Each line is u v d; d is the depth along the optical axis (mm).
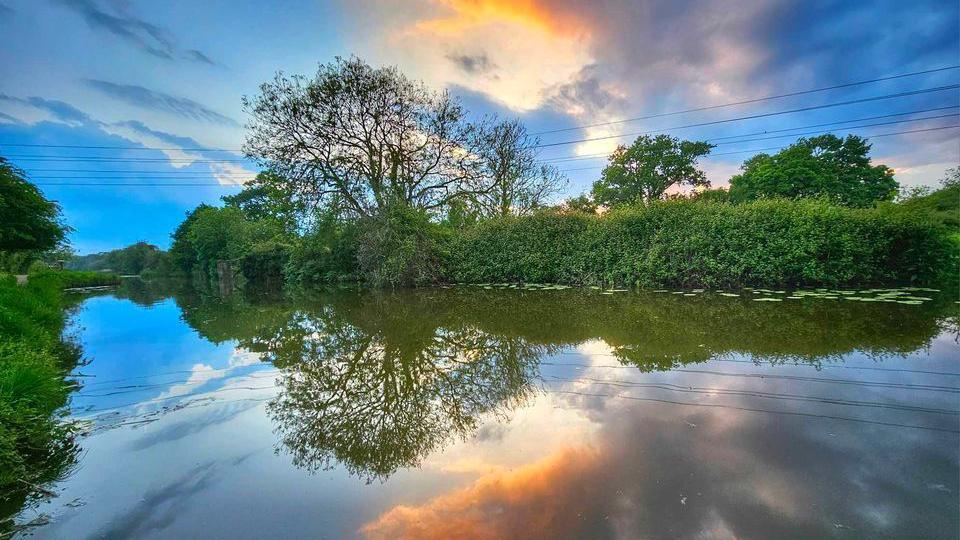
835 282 9891
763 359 4453
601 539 1823
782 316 6684
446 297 12133
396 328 7703
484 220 17031
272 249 26750
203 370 5273
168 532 2090
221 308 12578
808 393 3467
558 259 14055
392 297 13047
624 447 2707
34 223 21875
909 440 2613
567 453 2676
